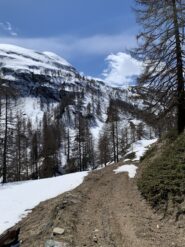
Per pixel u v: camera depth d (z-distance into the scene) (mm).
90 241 11344
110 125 75812
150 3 22359
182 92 22016
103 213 14609
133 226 12500
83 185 22875
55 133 98438
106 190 19641
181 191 13508
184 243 10719
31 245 11906
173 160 16516
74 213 14477
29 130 98375
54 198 20297
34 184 28469
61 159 93938
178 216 12570
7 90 42094
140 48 22953
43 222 14648
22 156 61031
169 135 23188
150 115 23734
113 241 11242
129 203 15688
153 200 14367
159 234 11617
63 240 11336
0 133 42188
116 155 74188
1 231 15344
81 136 76750
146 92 23453
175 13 21625
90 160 85438
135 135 79562
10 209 19516
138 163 27344
